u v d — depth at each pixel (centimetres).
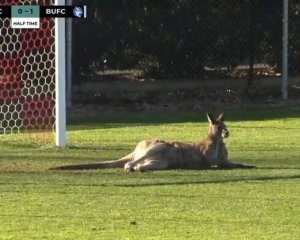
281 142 4547
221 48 6328
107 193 3144
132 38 6159
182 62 6294
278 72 6519
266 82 6438
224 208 2898
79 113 5691
